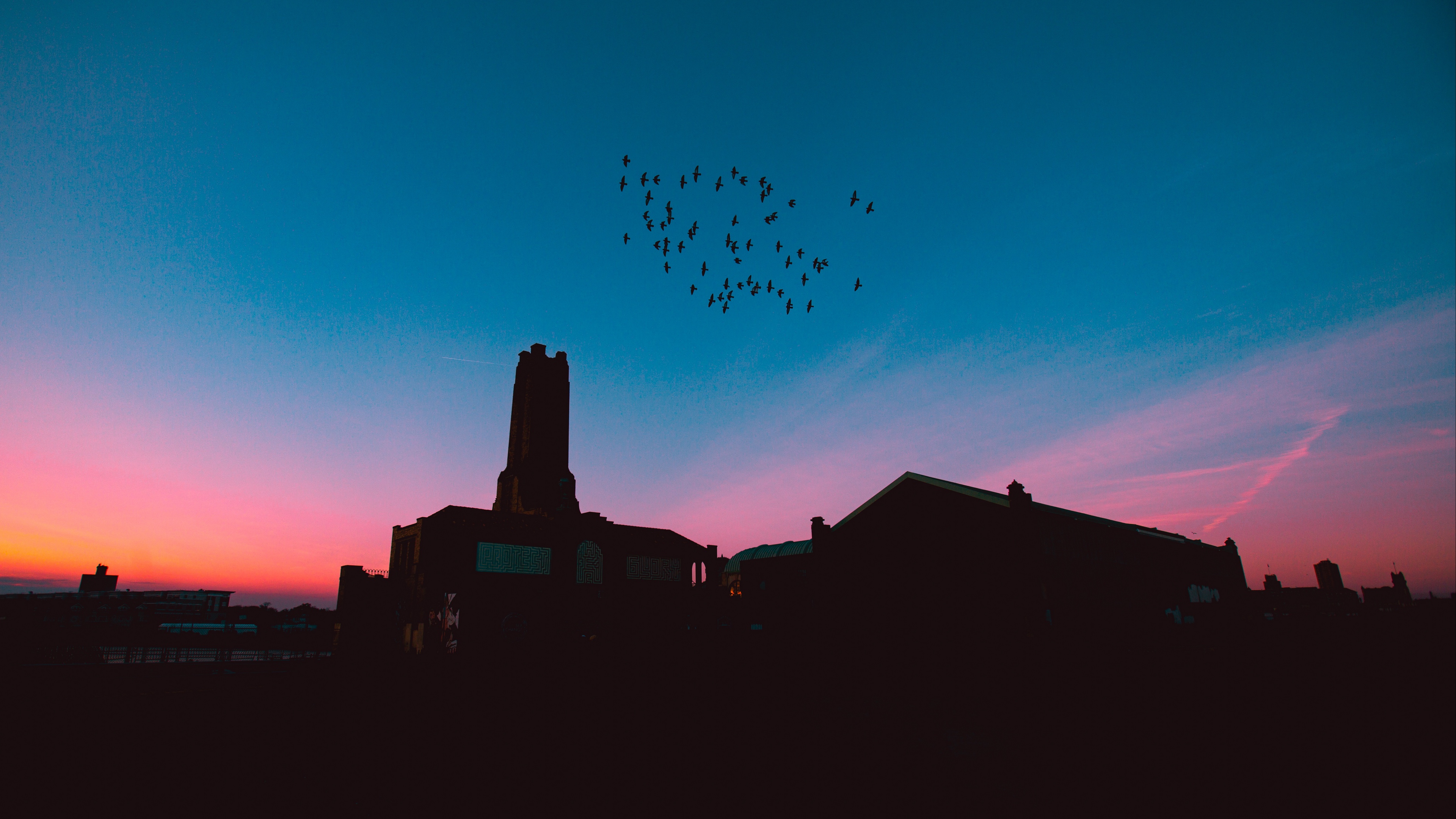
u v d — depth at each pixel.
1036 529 25.06
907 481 28.80
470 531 36.56
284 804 10.38
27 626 37.47
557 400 56.72
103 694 20.97
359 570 37.09
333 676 25.97
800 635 33.75
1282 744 13.64
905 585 27.67
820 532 31.33
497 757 13.45
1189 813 9.76
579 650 35.59
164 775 11.80
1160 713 16.84
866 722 16.64
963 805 10.38
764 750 14.10
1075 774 11.88
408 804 10.53
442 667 29.25
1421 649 32.66
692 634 42.06
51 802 10.27
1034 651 22.95
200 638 43.97
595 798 10.93
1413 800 10.01
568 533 40.50
